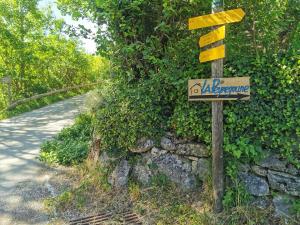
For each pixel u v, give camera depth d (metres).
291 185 3.40
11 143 8.00
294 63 3.41
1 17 16.72
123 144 4.65
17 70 17.39
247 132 3.62
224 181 3.74
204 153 3.98
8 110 14.09
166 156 4.33
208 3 4.00
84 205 4.30
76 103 15.15
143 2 4.53
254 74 3.57
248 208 3.54
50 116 11.96
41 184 5.19
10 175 5.68
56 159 6.34
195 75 4.00
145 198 4.18
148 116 4.39
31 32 17.64
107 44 5.00
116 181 4.62
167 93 4.38
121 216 3.94
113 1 4.48
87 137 7.63
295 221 3.32
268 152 3.54
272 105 3.46
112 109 4.85
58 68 20.61
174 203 3.97
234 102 3.65
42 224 3.88
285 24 3.73
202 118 3.91
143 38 4.88
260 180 3.59
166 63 4.36
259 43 3.82
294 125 3.34
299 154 3.38
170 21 4.47
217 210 3.64
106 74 6.77
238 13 3.38
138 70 5.10
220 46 3.50
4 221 4.00
